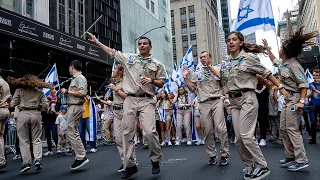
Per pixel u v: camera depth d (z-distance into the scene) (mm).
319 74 7957
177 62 72312
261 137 7953
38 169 5406
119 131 5207
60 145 8367
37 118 5469
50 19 19578
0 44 14266
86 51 18734
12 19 13117
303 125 13047
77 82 5332
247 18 7059
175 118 9805
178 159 5984
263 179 3869
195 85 5500
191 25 72438
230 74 3887
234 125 3924
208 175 4281
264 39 4781
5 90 5637
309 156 5641
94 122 8383
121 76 5406
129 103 4371
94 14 26125
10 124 9320
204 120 5285
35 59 17469
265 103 7922
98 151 8555
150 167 5180
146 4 35844
